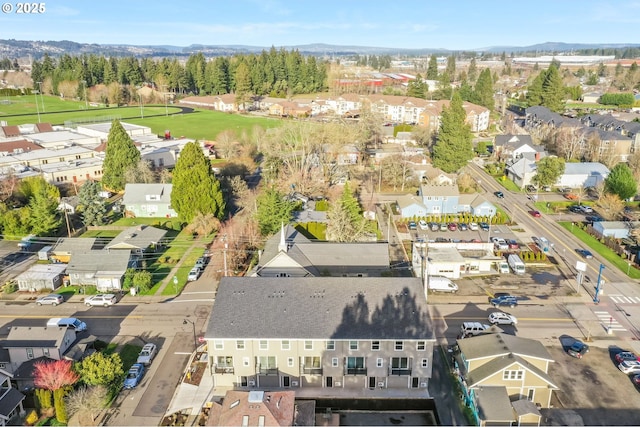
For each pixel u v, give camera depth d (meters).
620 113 185.50
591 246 79.81
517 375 43.16
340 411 43.19
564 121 152.38
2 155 121.44
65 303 62.47
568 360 50.44
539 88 192.00
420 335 44.59
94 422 41.84
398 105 189.25
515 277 69.56
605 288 66.06
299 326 45.28
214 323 45.56
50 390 42.66
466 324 54.59
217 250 74.69
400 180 108.38
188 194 83.31
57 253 73.44
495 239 80.81
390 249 78.56
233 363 45.72
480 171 126.19
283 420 36.53
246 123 188.00
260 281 49.28
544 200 102.88
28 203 92.88
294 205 86.75
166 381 47.25
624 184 95.38
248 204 86.38
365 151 136.50
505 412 40.72
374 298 47.38
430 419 42.44
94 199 87.19
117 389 45.59
